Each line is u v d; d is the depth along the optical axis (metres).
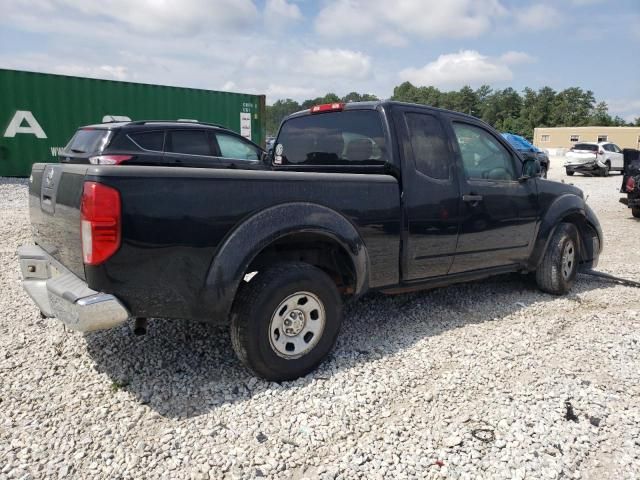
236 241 2.91
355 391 3.03
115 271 2.60
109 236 2.56
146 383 3.10
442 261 4.14
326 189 3.33
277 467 2.34
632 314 4.52
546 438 2.56
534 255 4.97
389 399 2.95
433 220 3.98
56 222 3.06
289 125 4.86
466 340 3.87
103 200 2.53
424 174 3.95
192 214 2.79
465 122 4.43
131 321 4.05
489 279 5.79
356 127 4.11
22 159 11.98
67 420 2.68
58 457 2.37
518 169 4.83
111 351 3.54
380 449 2.47
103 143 7.26
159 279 2.73
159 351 3.55
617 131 61.31
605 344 3.79
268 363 3.03
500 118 122.44
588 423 2.71
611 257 7.27
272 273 3.04
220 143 8.54
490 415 2.78
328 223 3.29
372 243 3.61
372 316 4.44
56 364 3.31
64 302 2.67
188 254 2.79
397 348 3.70
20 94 11.71
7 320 4.11
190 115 13.96
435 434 2.60
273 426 2.66
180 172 2.77
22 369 3.24
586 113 105.38
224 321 3.00
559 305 4.84
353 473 2.29
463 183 4.22
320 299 3.23
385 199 3.66
